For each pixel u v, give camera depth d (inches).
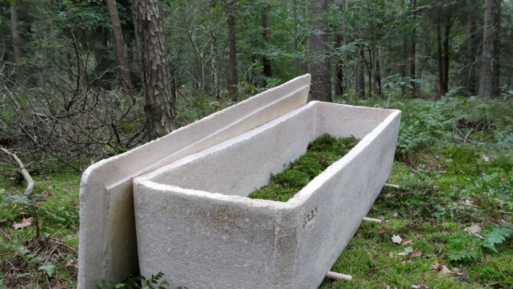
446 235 123.0
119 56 312.5
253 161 141.8
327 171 94.5
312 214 81.1
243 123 140.3
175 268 84.3
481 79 405.7
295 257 74.0
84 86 216.1
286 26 384.2
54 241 114.0
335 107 195.9
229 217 75.4
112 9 305.6
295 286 77.4
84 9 381.4
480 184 153.8
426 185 158.2
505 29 521.0
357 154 111.2
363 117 189.6
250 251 74.8
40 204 139.7
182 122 227.6
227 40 470.3
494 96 398.9
